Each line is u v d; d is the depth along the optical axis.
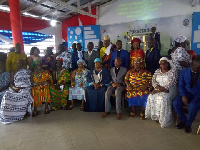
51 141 2.35
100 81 3.54
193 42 5.29
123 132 2.55
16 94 3.19
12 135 2.57
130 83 3.21
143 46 5.80
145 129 2.64
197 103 2.43
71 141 2.33
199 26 5.14
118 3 6.59
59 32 8.20
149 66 3.57
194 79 2.53
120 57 3.66
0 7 5.67
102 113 3.44
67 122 3.01
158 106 2.76
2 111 3.05
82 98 3.68
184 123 2.64
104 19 6.99
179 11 5.44
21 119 3.21
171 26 5.62
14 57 3.84
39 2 5.42
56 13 7.06
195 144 2.17
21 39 4.76
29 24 6.70
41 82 3.49
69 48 7.58
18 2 4.64
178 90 2.96
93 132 2.58
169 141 2.26
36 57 4.07
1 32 5.99
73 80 3.84
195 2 5.12
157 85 2.90
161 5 5.72
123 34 6.62
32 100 3.34
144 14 6.08
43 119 3.20
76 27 7.33
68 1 5.79
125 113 3.39
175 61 3.05
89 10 6.56
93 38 7.19
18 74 3.40
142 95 3.07
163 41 5.81
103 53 4.18
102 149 2.11
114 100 3.97
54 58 4.37
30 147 2.21
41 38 7.47
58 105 3.78
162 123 2.69
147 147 2.13
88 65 4.07
